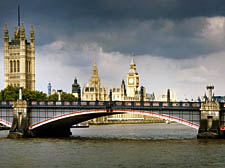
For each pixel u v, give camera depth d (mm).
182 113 122750
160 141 124875
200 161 90750
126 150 105500
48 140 127812
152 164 88438
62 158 95000
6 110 137875
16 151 104438
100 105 129875
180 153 99812
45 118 134750
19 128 134500
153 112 125250
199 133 120125
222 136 121625
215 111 118500
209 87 120125
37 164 89062
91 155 98500
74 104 131875
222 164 88000
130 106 127000
